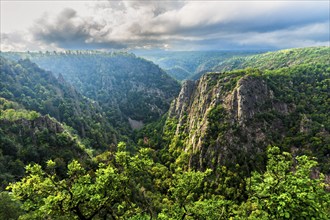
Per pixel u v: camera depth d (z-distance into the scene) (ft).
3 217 133.49
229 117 421.59
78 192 71.82
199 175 89.97
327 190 222.69
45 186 73.00
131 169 86.07
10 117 379.35
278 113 429.38
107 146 570.05
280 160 72.18
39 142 353.10
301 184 58.90
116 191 81.05
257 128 399.24
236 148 378.12
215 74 551.18
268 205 58.34
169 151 512.63
